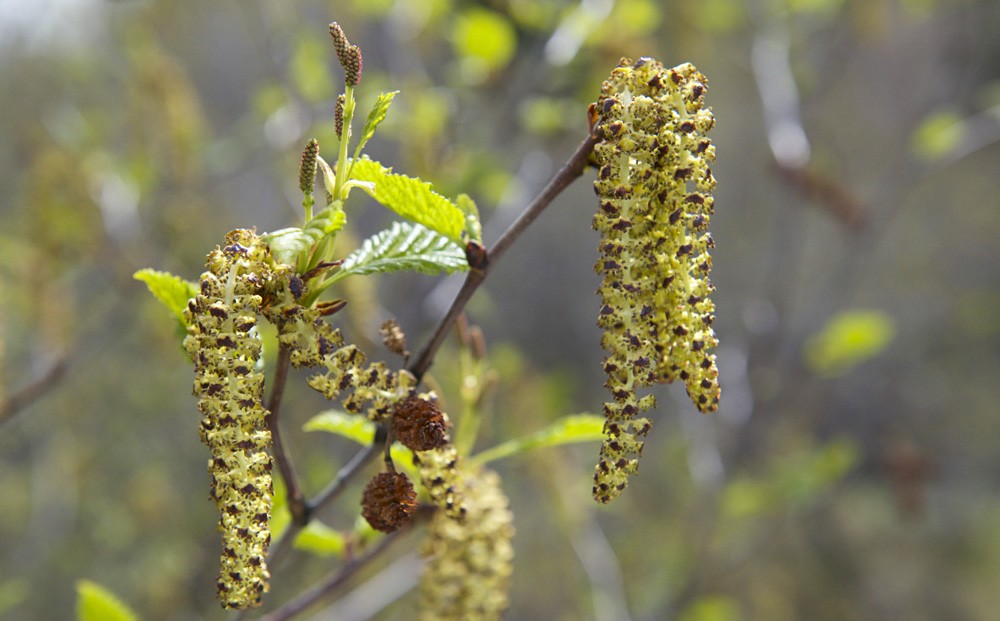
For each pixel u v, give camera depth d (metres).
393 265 1.42
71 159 3.94
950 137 5.27
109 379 6.15
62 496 5.77
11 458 6.53
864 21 5.83
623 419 1.24
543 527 6.76
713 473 5.17
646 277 1.24
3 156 5.73
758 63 5.64
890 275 9.91
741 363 5.61
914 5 6.91
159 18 6.21
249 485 1.18
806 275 8.66
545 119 4.50
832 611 7.34
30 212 3.79
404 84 4.11
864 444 8.98
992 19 6.91
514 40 4.51
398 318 4.06
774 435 6.39
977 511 8.34
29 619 5.51
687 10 5.70
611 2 4.47
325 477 4.41
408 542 4.02
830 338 4.99
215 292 1.20
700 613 5.05
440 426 1.33
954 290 9.84
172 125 4.25
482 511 1.82
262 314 1.25
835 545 7.85
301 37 4.39
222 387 1.18
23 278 3.66
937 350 9.60
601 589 4.57
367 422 1.83
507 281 9.91
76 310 4.51
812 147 5.99
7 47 5.63
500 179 4.20
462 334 1.90
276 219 6.13
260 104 4.57
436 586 1.80
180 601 5.74
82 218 3.87
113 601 1.93
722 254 9.55
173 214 4.45
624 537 6.57
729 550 6.01
